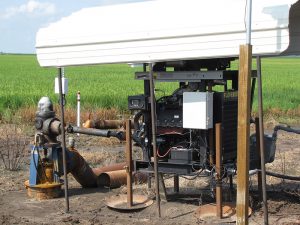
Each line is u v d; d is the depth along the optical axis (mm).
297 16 8953
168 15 8617
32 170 10117
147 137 9320
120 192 10414
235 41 8094
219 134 8633
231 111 9031
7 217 9156
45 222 8938
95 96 24891
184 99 8773
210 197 9898
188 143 9141
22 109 20594
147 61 8742
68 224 8820
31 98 24156
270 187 10680
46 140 10141
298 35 9055
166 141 9344
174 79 9094
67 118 18234
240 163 7855
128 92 27969
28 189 10180
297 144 15555
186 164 9016
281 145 15375
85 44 9227
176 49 8500
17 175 11852
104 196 10242
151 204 9531
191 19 8398
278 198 9938
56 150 10172
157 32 8617
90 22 9281
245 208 7855
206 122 8641
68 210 9406
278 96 28844
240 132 7832
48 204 9820
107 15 9195
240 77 7793
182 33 8438
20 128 17359
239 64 7797
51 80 41312
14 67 67750
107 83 36875
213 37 8234
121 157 13398
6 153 13805
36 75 49562
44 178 10133
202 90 9008
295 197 10062
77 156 10523
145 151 9352
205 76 8883
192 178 10430
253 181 10984
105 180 10969
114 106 22375
